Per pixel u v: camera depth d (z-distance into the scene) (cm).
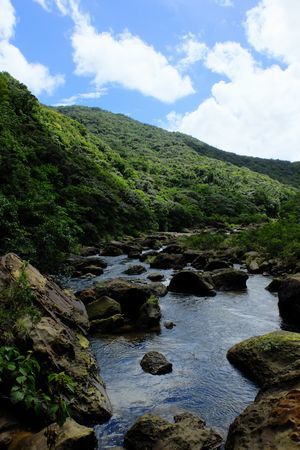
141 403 853
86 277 2334
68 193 4538
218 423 770
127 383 952
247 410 669
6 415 682
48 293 1126
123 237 5066
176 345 1216
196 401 863
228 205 9600
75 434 636
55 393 729
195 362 1082
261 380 928
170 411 812
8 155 3209
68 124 10250
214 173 13275
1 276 976
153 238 4975
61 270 1919
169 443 644
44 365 764
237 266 2823
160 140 18675
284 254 2583
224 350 1173
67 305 1205
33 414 684
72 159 6125
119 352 1152
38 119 7388
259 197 11331
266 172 18825
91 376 881
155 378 980
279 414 597
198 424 731
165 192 9512
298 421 568
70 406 746
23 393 541
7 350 572
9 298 877
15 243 1648
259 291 1981
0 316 810
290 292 1461
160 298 1830
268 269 2536
